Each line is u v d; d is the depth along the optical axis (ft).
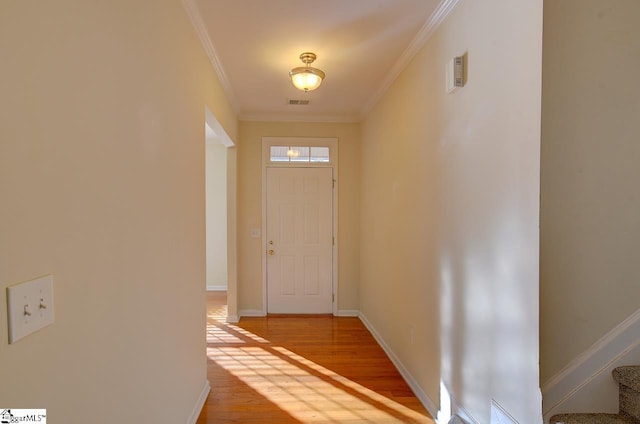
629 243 4.61
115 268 3.62
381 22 7.16
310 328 12.87
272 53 8.59
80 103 3.01
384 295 10.76
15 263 2.30
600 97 4.55
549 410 4.63
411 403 7.72
